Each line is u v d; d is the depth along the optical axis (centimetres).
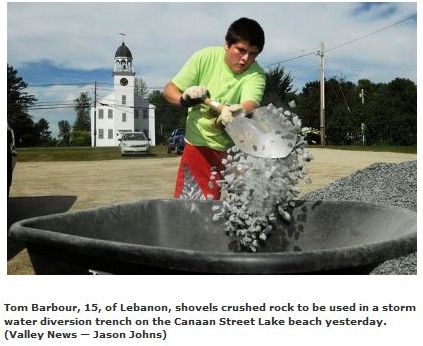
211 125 270
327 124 3344
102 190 766
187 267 128
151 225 214
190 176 285
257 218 210
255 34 254
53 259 158
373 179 544
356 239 185
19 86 4881
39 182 895
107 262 146
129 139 1902
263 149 204
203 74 273
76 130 6362
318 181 797
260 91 268
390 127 3112
